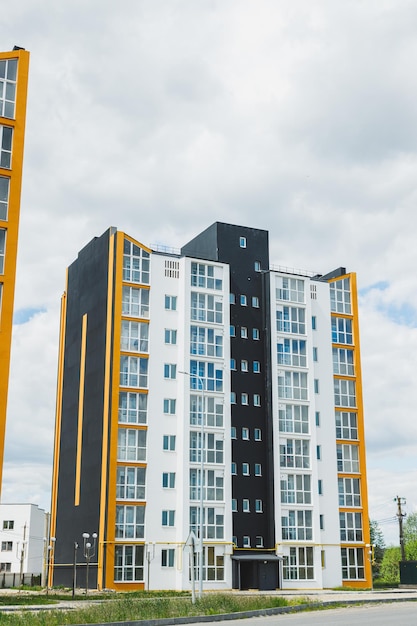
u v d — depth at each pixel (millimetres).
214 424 71688
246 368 76500
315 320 82000
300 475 74750
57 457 81562
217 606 37281
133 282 72688
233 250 79562
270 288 78750
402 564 79875
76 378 78938
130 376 70125
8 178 54719
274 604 40125
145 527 66875
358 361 83625
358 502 79250
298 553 72250
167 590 65688
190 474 69312
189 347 72625
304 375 78062
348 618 30734
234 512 71812
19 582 94875
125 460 67750
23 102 56719
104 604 37094
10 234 53562
